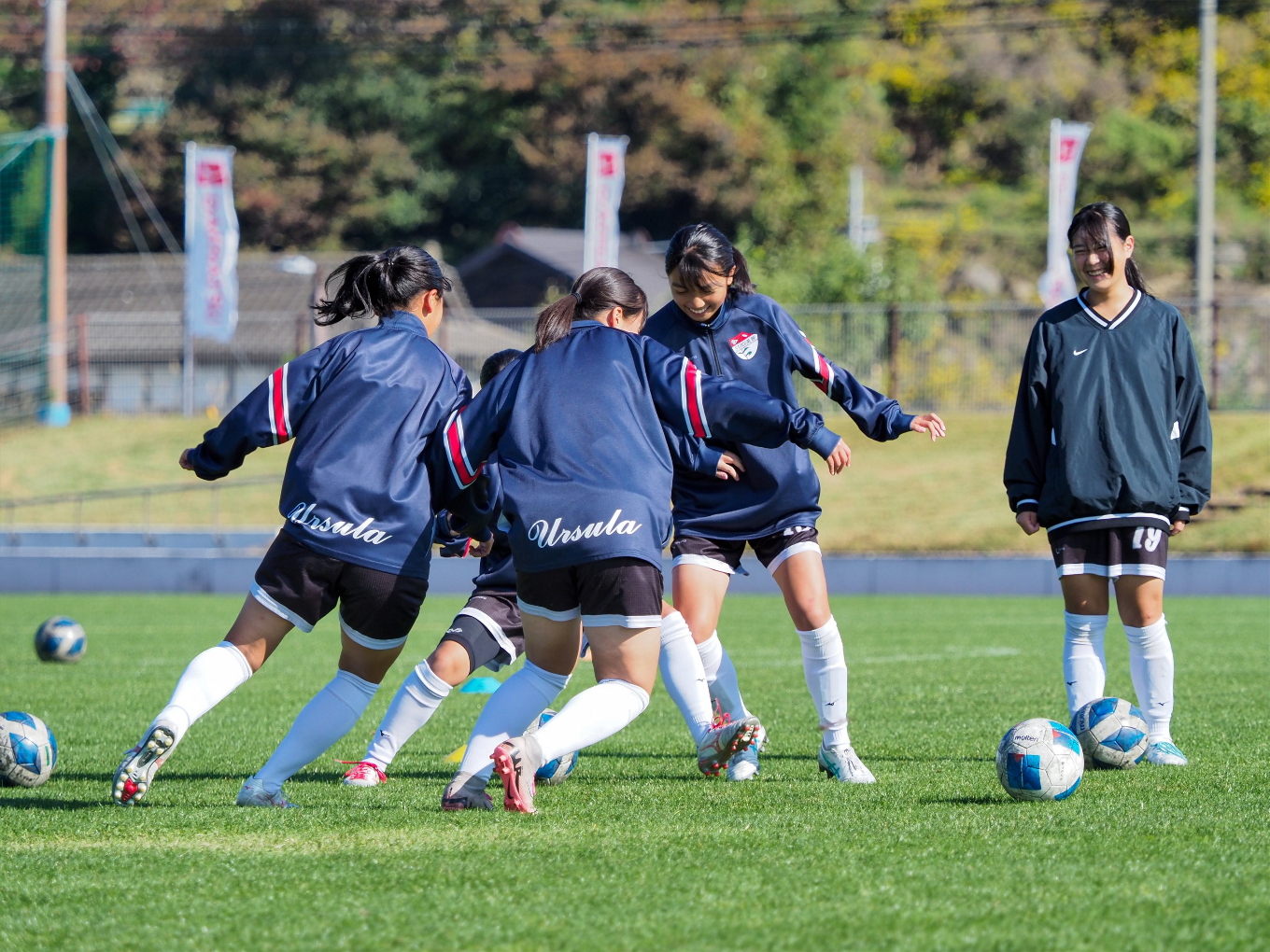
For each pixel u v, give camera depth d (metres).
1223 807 15.80
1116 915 11.05
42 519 88.31
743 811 15.82
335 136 182.00
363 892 11.93
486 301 162.38
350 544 15.47
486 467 16.42
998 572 67.50
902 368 89.50
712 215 181.25
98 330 106.31
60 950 10.48
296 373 15.88
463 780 15.84
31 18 177.25
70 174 182.75
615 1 188.75
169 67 185.38
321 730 16.39
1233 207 187.88
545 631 15.45
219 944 10.56
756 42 155.38
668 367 15.18
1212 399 86.75
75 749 22.56
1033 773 16.31
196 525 86.06
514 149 186.62
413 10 180.12
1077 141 86.94
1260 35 197.88
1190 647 39.62
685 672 17.83
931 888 11.91
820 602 18.45
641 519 14.70
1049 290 87.81
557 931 10.71
